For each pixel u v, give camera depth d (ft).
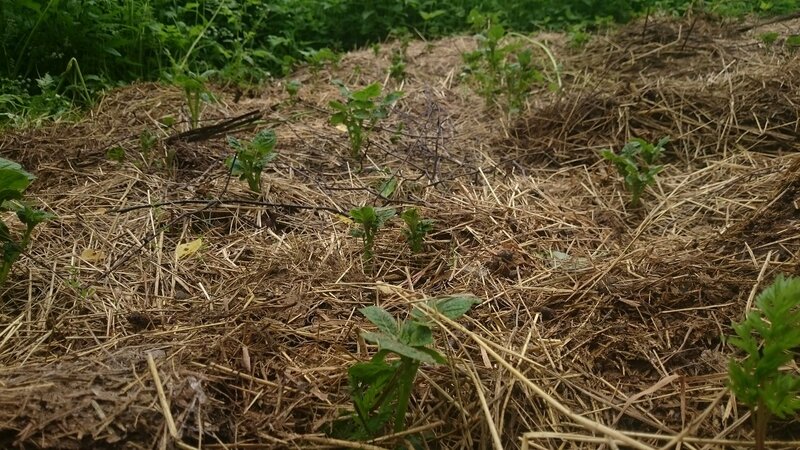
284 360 6.07
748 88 12.13
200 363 5.84
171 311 6.86
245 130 12.01
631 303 6.95
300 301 6.95
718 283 7.13
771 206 8.32
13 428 4.61
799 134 11.05
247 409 5.41
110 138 11.43
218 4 18.21
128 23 15.80
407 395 5.08
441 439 5.45
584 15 21.42
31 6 14.20
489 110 13.65
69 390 4.96
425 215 9.08
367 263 7.86
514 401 5.76
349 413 5.48
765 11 19.71
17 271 7.38
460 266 7.89
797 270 7.18
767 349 4.46
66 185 9.66
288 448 5.13
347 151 11.52
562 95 13.44
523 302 7.11
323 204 9.46
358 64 17.20
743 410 5.70
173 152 10.16
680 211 9.50
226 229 8.75
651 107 12.09
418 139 12.16
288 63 17.26
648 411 5.79
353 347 6.37
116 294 7.18
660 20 16.99
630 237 8.82
